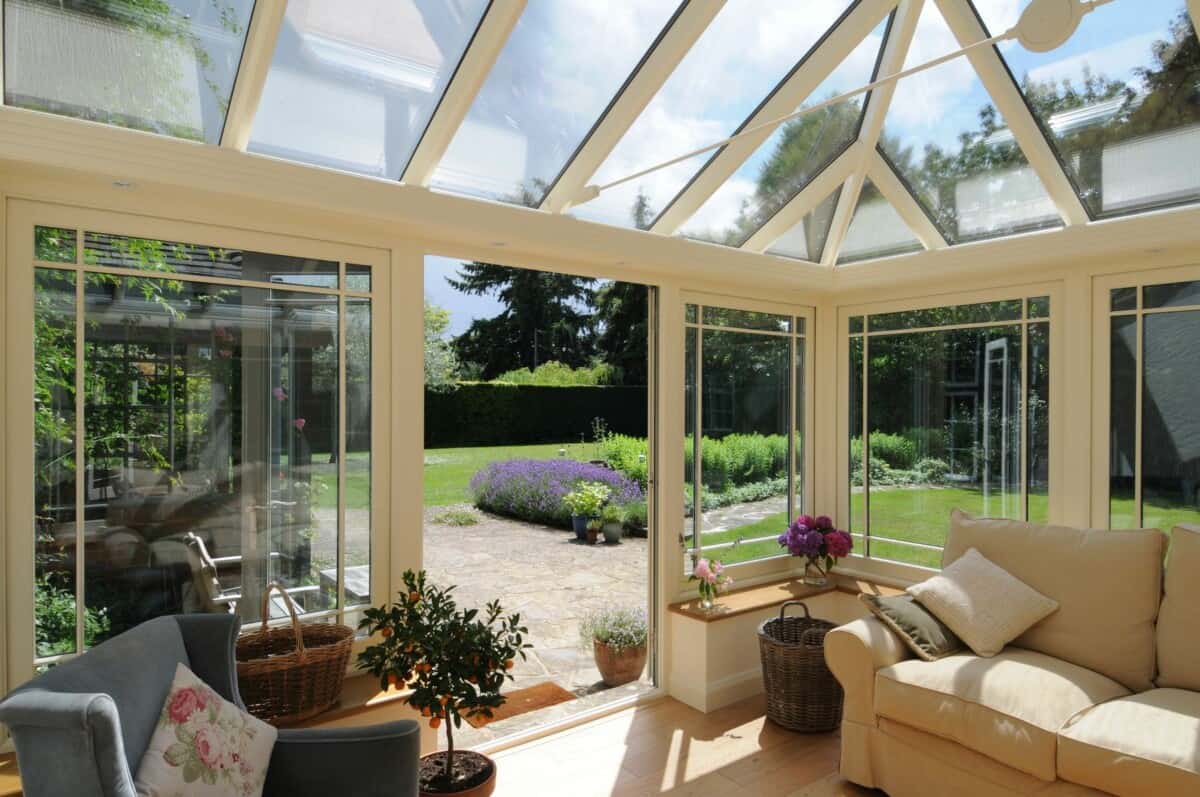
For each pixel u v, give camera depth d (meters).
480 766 2.40
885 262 3.91
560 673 4.27
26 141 1.99
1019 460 3.62
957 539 3.29
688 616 3.61
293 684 2.33
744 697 3.71
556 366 13.34
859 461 4.34
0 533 2.14
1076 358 3.40
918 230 3.67
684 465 3.86
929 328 4.01
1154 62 2.56
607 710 3.54
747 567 4.16
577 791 2.81
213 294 2.52
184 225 2.44
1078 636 2.76
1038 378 3.56
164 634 1.92
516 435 12.65
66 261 2.25
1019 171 3.18
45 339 2.22
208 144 2.29
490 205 2.85
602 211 3.24
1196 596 2.58
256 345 2.60
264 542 2.62
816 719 3.29
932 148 3.31
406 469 2.90
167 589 2.42
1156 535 2.77
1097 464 3.34
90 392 2.30
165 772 1.65
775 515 4.32
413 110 2.51
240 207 2.47
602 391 13.16
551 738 3.27
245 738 1.85
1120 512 3.27
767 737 3.27
